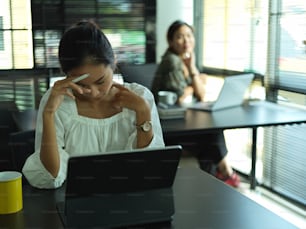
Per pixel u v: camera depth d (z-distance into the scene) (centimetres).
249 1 327
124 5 388
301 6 276
